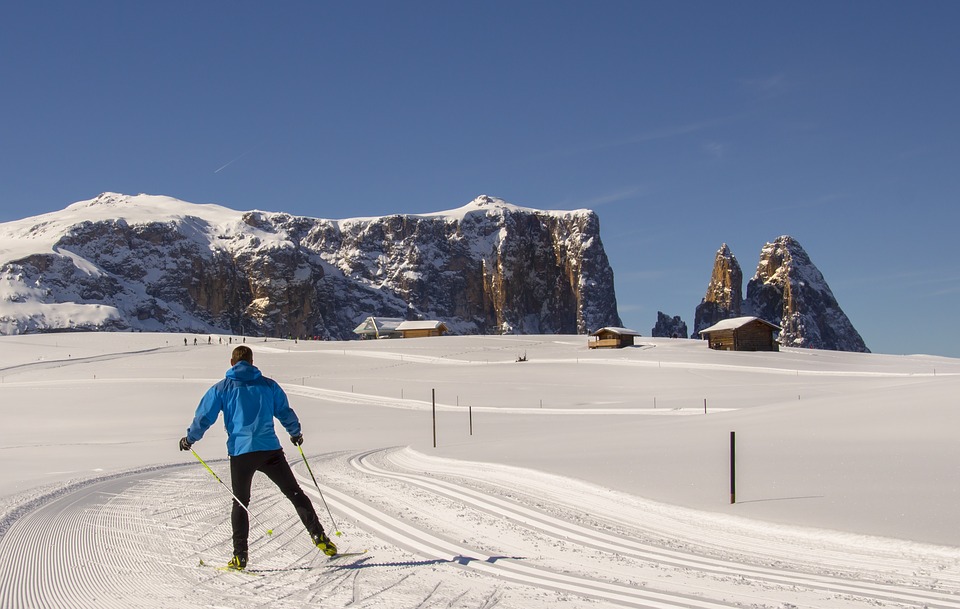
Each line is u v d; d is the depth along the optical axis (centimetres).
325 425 4906
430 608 711
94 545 1005
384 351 11375
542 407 5897
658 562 909
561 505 1308
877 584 804
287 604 722
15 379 8744
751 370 8475
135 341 13088
